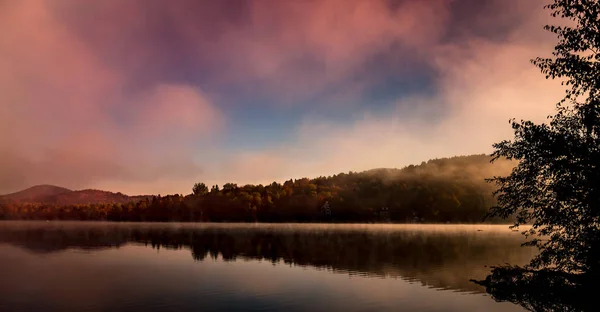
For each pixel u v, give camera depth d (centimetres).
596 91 2905
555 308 2952
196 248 8075
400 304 3125
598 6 2772
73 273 4741
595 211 2861
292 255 6775
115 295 3459
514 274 3831
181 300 3266
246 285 3916
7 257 6469
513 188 3394
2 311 2961
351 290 3656
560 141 2983
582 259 3072
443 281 4119
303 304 3119
